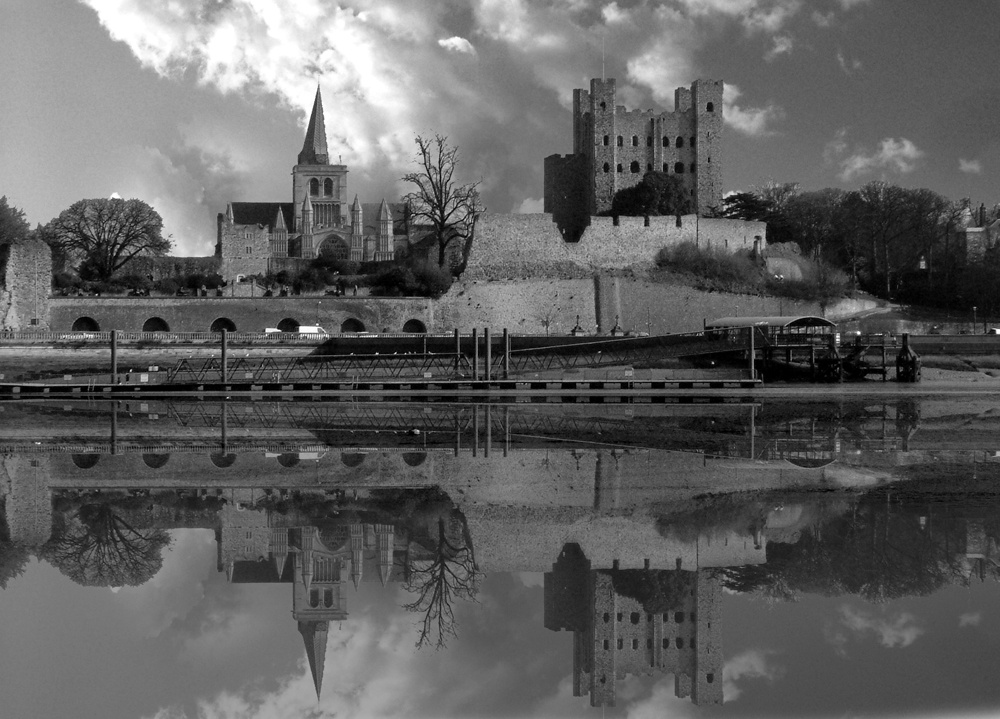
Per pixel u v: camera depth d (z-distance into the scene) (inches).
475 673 669.3
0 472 1370.6
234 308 4382.4
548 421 2130.9
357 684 647.8
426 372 3565.5
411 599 805.2
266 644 717.3
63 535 995.3
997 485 1266.0
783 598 800.3
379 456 1550.2
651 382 3034.0
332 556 921.5
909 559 901.2
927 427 2003.0
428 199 5059.1
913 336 3686.0
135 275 5246.1
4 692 637.9
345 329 4466.0
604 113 5492.1
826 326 3855.8
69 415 2258.9
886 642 710.5
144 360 3769.7
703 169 5531.5
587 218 5649.6
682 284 4709.6
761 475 1357.0
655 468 1430.9
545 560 904.9
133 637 731.4
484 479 1325.0
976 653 689.0
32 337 3705.7
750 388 3090.6
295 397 2883.9
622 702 625.9
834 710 611.2
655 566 883.4
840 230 5654.5
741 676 653.9
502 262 4808.1
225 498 1180.5
